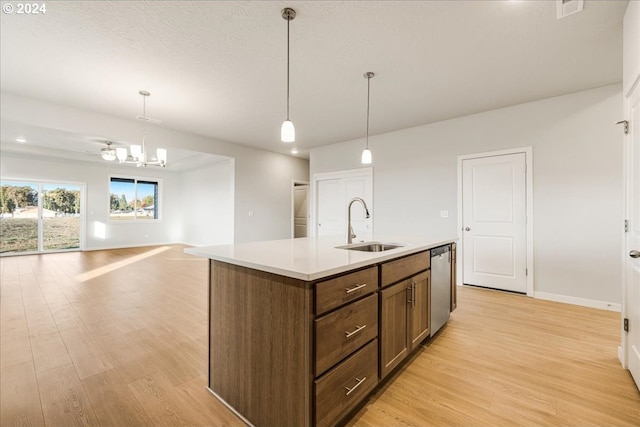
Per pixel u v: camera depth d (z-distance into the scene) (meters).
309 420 1.26
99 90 3.42
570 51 2.54
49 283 4.22
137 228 8.51
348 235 2.52
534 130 3.61
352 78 3.08
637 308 1.78
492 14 2.07
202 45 2.49
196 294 3.70
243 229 6.37
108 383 1.81
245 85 3.27
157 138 4.90
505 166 3.82
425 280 2.28
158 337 2.45
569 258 3.38
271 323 1.41
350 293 1.47
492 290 3.89
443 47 2.49
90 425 1.46
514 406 1.62
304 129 4.89
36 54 2.63
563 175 3.42
